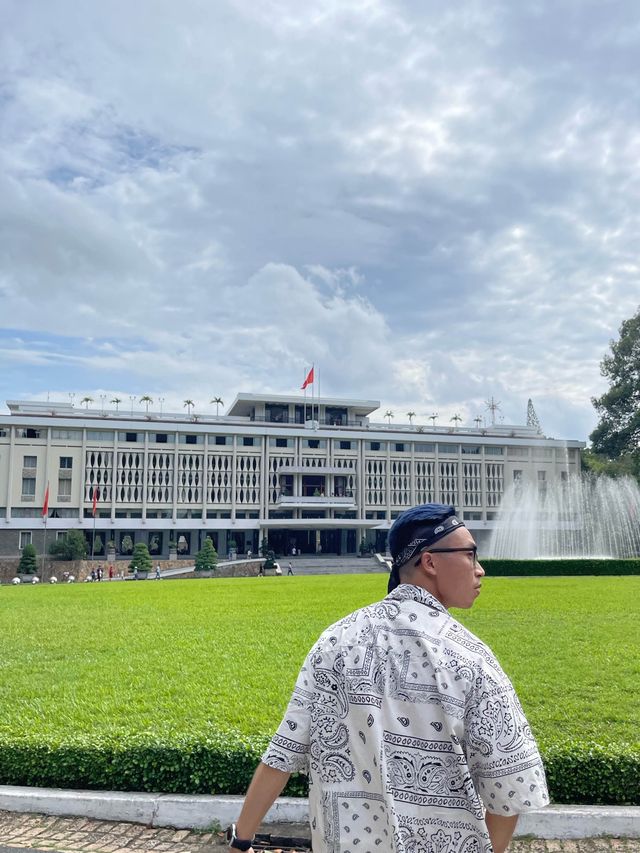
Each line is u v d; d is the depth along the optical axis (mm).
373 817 1990
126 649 11789
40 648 12109
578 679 8727
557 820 4926
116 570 66188
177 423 76312
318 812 2086
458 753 1961
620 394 61375
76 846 4863
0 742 5895
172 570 64062
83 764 5652
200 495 77125
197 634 13492
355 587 28938
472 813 1937
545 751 5379
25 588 35812
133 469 75375
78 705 7734
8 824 5242
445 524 2354
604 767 5219
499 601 18922
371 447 83125
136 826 5223
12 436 71500
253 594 25109
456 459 84625
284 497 78312
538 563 33625
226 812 5160
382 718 2020
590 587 24516
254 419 85000
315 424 80750
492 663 2096
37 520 70312
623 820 4902
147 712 7406
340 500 79562
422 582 2350
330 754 2076
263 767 2178
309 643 12141
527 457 86250
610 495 55312
